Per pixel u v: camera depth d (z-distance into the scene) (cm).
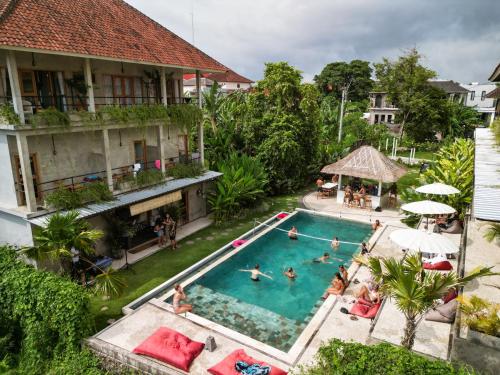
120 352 1065
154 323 1276
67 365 1077
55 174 1691
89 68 1597
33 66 1580
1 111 1369
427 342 1041
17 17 1402
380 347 844
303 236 2262
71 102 1742
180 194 2053
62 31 1521
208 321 1297
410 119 5650
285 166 3028
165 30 2286
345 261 1928
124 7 2161
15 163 1550
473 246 1470
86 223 1451
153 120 1927
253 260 1938
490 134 2189
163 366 1025
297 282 1705
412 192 2277
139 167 1944
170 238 1962
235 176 2366
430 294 871
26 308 1146
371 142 4819
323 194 3014
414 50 5353
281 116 3036
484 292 1148
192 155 2453
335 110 4956
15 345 1227
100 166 1892
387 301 1300
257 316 1408
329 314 1338
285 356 1106
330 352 853
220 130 2981
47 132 1480
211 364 1057
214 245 2025
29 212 1468
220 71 2289
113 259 1806
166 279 1631
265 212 2620
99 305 1420
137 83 2056
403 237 1175
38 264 1515
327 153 3622
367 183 3067
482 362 821
